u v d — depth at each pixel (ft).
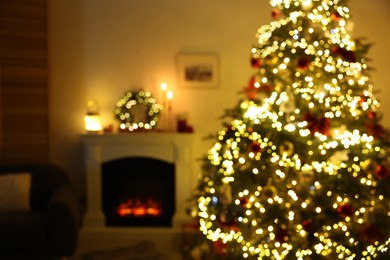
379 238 8.85
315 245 9.19
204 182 11.78
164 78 15.53
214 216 10.70
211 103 15.56
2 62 14.33
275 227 9.46
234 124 10.84
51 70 14.97
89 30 15.49
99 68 15.55
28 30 14.53
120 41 15.52
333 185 9.30
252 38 15.44
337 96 10.08
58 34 15.40
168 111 15.47
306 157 9.64
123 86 15.56
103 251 13.08
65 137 15.55
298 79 10.11
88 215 14.56
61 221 11.41
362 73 10.80
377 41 15.40
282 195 9.85
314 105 9.92
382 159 9.41
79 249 13.73
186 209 13.99
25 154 14.70
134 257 12.73
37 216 11.78
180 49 15.49
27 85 14.62
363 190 9.25
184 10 15.46
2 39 14.29
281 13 11.23
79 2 15.46
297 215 9.61
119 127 15.01
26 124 14.67
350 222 9.48
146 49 15.52
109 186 14.80
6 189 12.51
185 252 13.08
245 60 15.46
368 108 10.37
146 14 15.47
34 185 13.42
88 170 14.56
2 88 14.38
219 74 15.47
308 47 10.00
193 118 15.53
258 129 9.89
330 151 9.73
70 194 12.64
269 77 10.66
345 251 9.27
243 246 10.18
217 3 15.42
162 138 14.48
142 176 14.85
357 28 15.42
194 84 15.48
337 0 10.09
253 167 10.18
